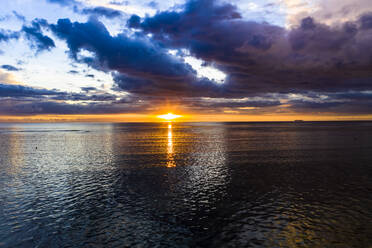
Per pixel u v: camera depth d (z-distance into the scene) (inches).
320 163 1590.8
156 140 3508.9
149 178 1242.0
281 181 1165.1
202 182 1160.2
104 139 3742.6
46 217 771.4
